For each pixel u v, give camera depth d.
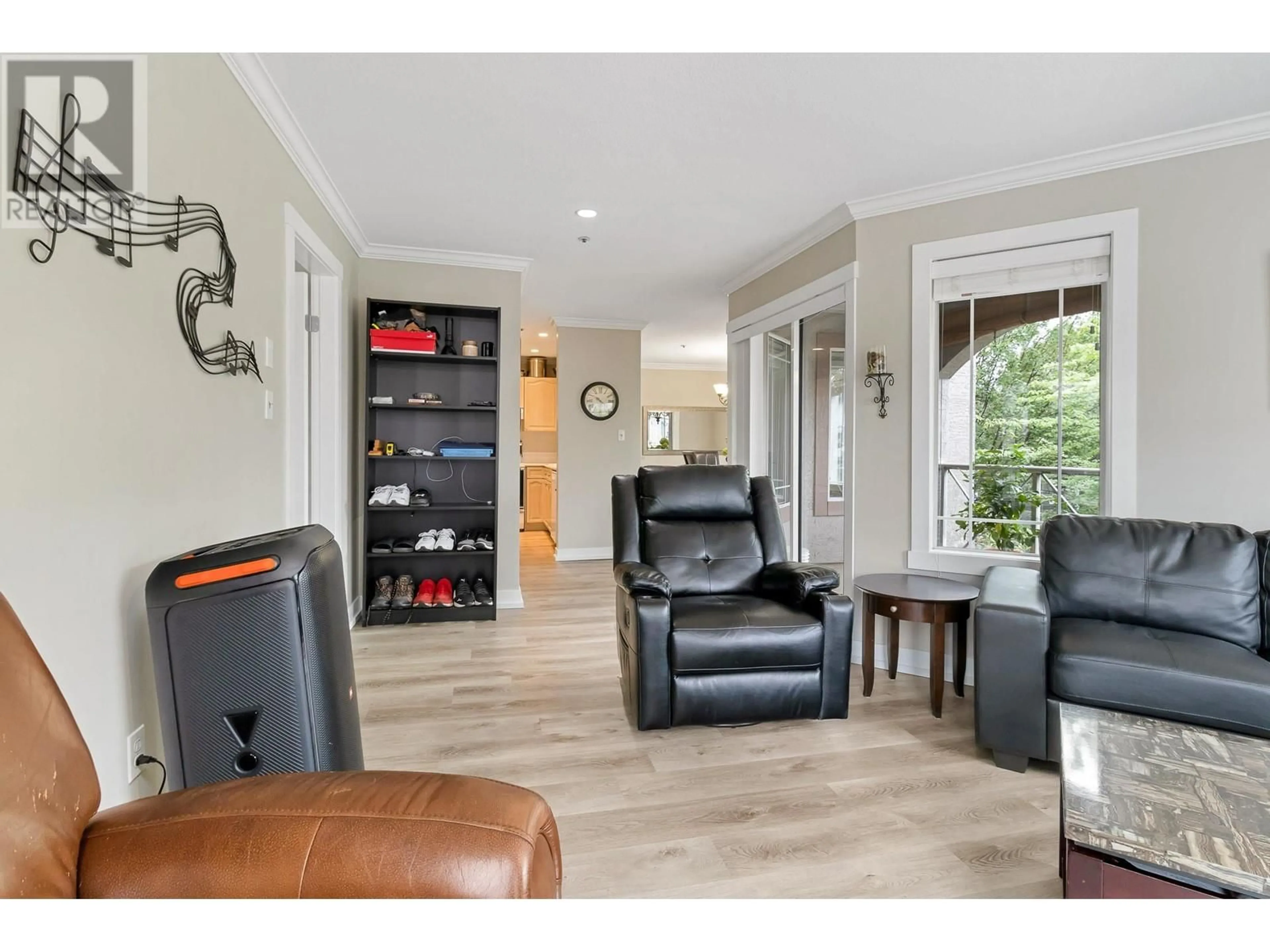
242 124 1.89
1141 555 2.21
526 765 2.03
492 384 4.12
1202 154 2.38
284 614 1.18
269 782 0.76
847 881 1.47
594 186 2.89
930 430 2.94
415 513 4.04
